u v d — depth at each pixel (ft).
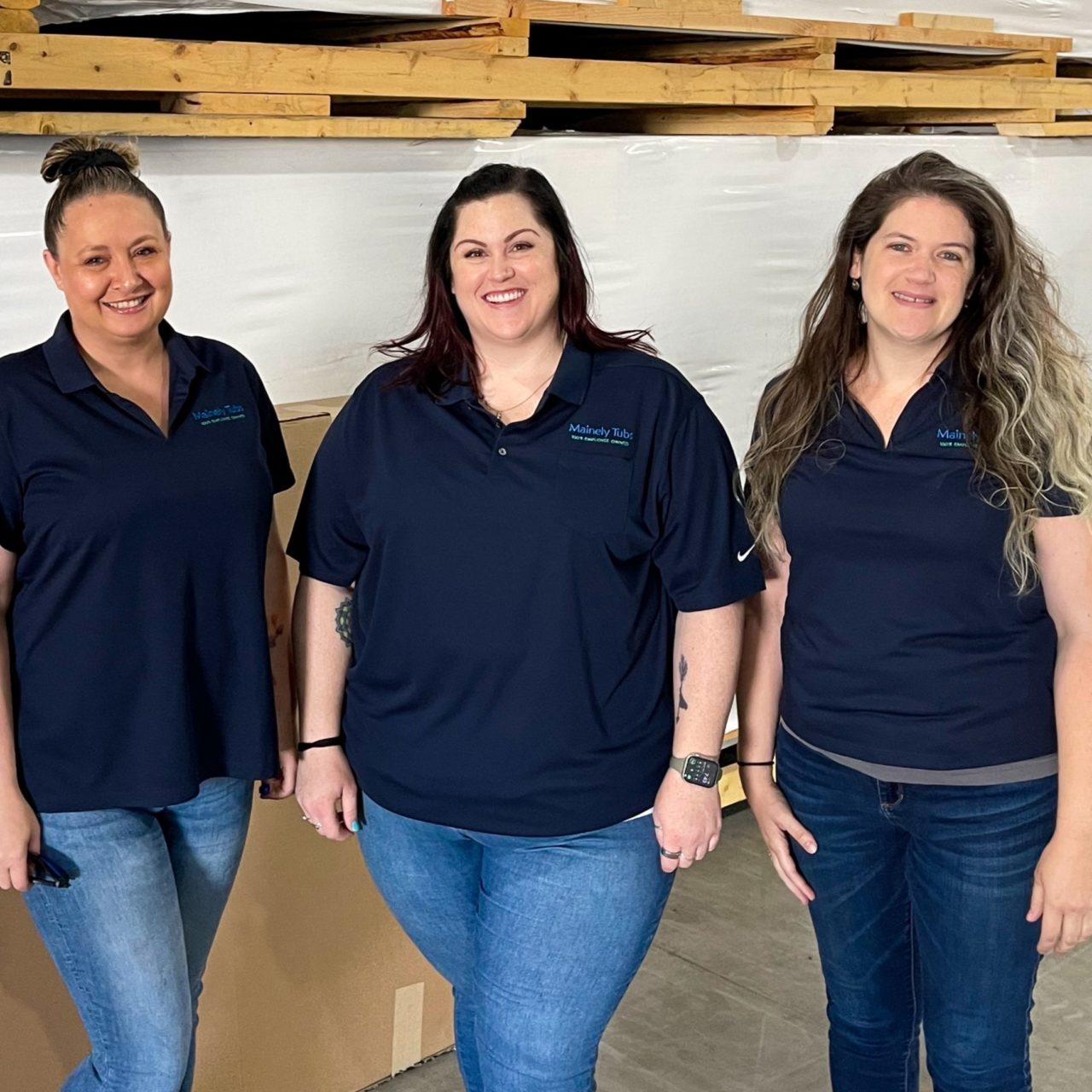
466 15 8.36
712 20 9.43
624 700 6.24
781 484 6.49
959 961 6.41
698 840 6.32
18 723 6.06
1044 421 6.02
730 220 10.11
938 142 11.34
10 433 5.88
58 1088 7.59
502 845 6.31
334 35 8.93
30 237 7.30
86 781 6.08
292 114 7.79
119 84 7.10
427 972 9.09
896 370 6.34
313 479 6.60
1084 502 5.95
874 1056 7.00
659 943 10.89
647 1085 9.19
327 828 6.83
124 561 5.97
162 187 7.61
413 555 6.19
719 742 6.37
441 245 6.20
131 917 6.19
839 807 6.56
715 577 6.23
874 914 6.73
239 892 7.99
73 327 6.11
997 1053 6.49
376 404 6.38
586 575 6.07
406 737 6.37
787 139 10.28
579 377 6.15
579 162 9.21
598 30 9.70
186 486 6.07
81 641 5.99
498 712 6.16
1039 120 11.86
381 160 8.41
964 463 6.12
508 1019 6.29
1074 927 6.11
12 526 5.93
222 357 6.43
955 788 6.22
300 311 8.30
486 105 8.59
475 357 6.29
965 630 6.15
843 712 6.42
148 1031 6.30
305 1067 8.61
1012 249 6.12
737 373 10.51
